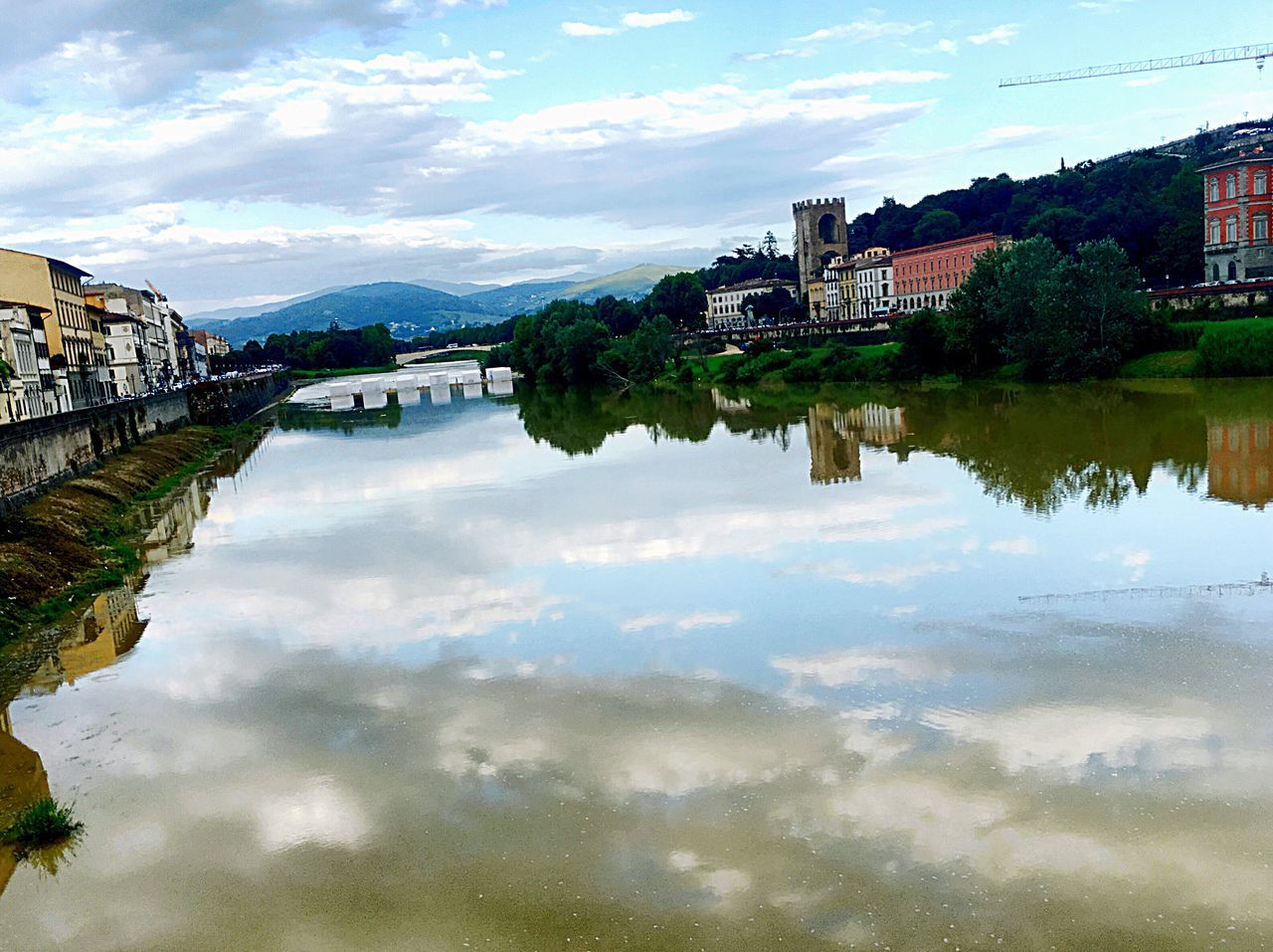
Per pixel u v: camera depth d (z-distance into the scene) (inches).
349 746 988.6
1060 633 1167.6
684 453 2915.8
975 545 1576.0
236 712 1096.8
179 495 2738.7
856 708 992.9
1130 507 1764.3
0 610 1422.2
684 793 848.9
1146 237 6924.2
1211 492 1844.2
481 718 1033.5
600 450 3127.5
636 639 1246.3
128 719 1097.4
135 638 1384.1
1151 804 785.6
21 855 829.8
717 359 7007.9
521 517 2037.4
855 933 661.3
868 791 830.5
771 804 821.2
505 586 1525.6
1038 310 4109.3
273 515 2288.4
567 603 1414.9
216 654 1298.0
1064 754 872.9
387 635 1330.0
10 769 989.8
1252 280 5216.5
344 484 2711.6
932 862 728.3
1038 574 1405.0
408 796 879.1
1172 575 1364.4
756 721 978.7
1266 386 3351.4
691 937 668.1
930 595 1339.8
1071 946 637.3
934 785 833.5
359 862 781.9
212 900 747.4
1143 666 1053.2
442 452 3344.0
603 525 1900.8
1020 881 701.3
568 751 943.7
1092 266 4084.6
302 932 702.5
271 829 842.8
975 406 3585.1
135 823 867.4
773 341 6766.7
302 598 1535.4
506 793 871.7
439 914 711.1
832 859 739.4
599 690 1087.0
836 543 1642.5
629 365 6968.5
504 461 2999.5
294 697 1129.4
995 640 1157.1
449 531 1950.1
